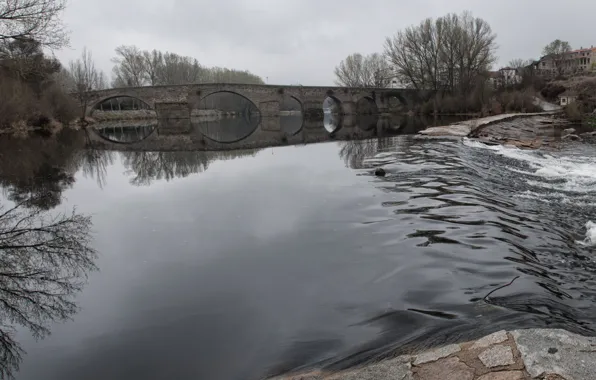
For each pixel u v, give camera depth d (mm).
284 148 28641
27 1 15938
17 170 20500
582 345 3539
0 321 5836
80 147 32125
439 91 75125
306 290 6160
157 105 73062
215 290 6340
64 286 6898
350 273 6645
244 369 4375
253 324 5289
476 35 71688
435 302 5492
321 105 79000
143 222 10477
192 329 5246
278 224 9609
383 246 7711
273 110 75875
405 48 77562
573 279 6211
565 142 25938
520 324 4742
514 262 6668
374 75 100625
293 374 4188
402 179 14094
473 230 8344
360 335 4863
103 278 7109
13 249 8906
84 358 4777
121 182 16562
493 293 5652
